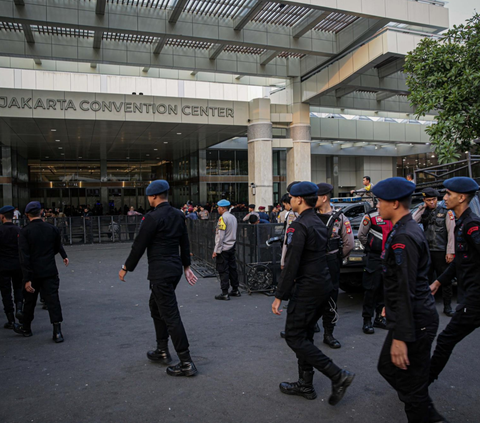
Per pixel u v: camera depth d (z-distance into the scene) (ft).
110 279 32.37
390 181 9.29
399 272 8.76
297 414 11.01
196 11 52.80
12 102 55.83
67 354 15.97
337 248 16.39
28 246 17.20
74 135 71.36
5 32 54.65
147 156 101.86
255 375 13.57
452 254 19.29
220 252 24.76
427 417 9.11
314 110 89.30
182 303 24.12
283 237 19.77
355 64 58.59
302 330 11.59
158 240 13.82
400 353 8.61
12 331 19.35
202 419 10.80
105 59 58.70
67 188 97.60
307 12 53.16
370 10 50.88
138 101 61.16
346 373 11.11
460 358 14.74
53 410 11.44
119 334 18.39
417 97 38.17
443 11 54.95
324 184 16.98
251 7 48.91
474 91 34.71
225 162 95.25
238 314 21.47
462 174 35.04
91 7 49.11
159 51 59.82
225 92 80.02
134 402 11.83
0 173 80.69
